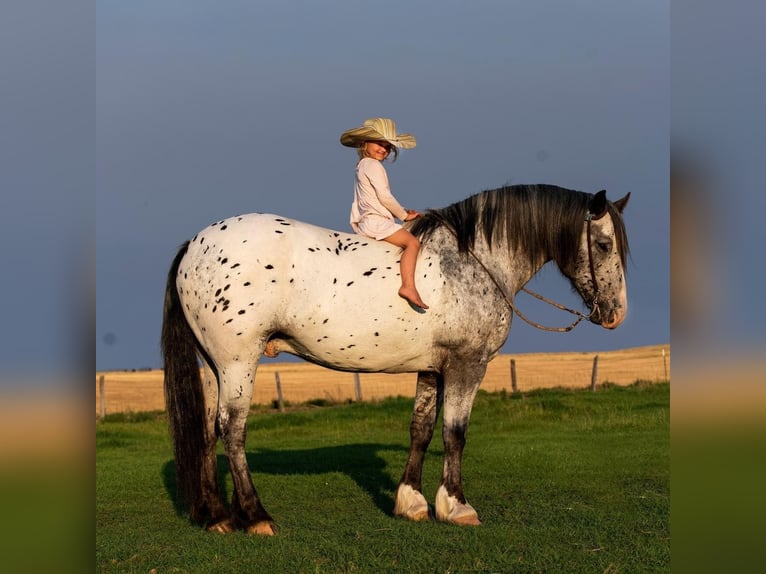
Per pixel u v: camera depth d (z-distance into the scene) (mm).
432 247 6469
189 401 6234
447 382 6527
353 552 5598
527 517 6945
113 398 28109
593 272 6719
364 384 31500
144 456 12766
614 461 10516
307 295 6039
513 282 6738
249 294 5906
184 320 6285
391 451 12125
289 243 6059
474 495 8109
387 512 7293
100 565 5363
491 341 6559
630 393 20188
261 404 22750
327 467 10516
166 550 5762
